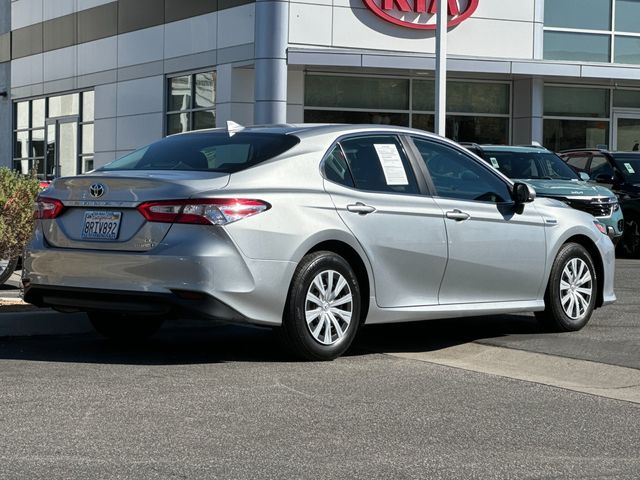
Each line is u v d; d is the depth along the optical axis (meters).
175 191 7.38
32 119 33.75
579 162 19.84
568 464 5.25
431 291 8.53
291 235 7.59
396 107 24.75
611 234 16.12
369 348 8.64
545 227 9.34
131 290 7.41
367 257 8.06
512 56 24.97
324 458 5.27
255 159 7.82
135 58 27.58
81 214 7.78
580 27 26.25
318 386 7.01
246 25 23.34
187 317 7.41
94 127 29.64
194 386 6.92
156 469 5.02
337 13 23.16
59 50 31.44
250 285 7.41
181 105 25.95
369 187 8.22
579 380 7.46
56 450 5.32
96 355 8.09
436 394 6.86
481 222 8.81
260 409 6.30
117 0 28.31
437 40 18.97
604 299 9.96
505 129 25.78
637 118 26.98
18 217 10.47
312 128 8.29
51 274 7.82
